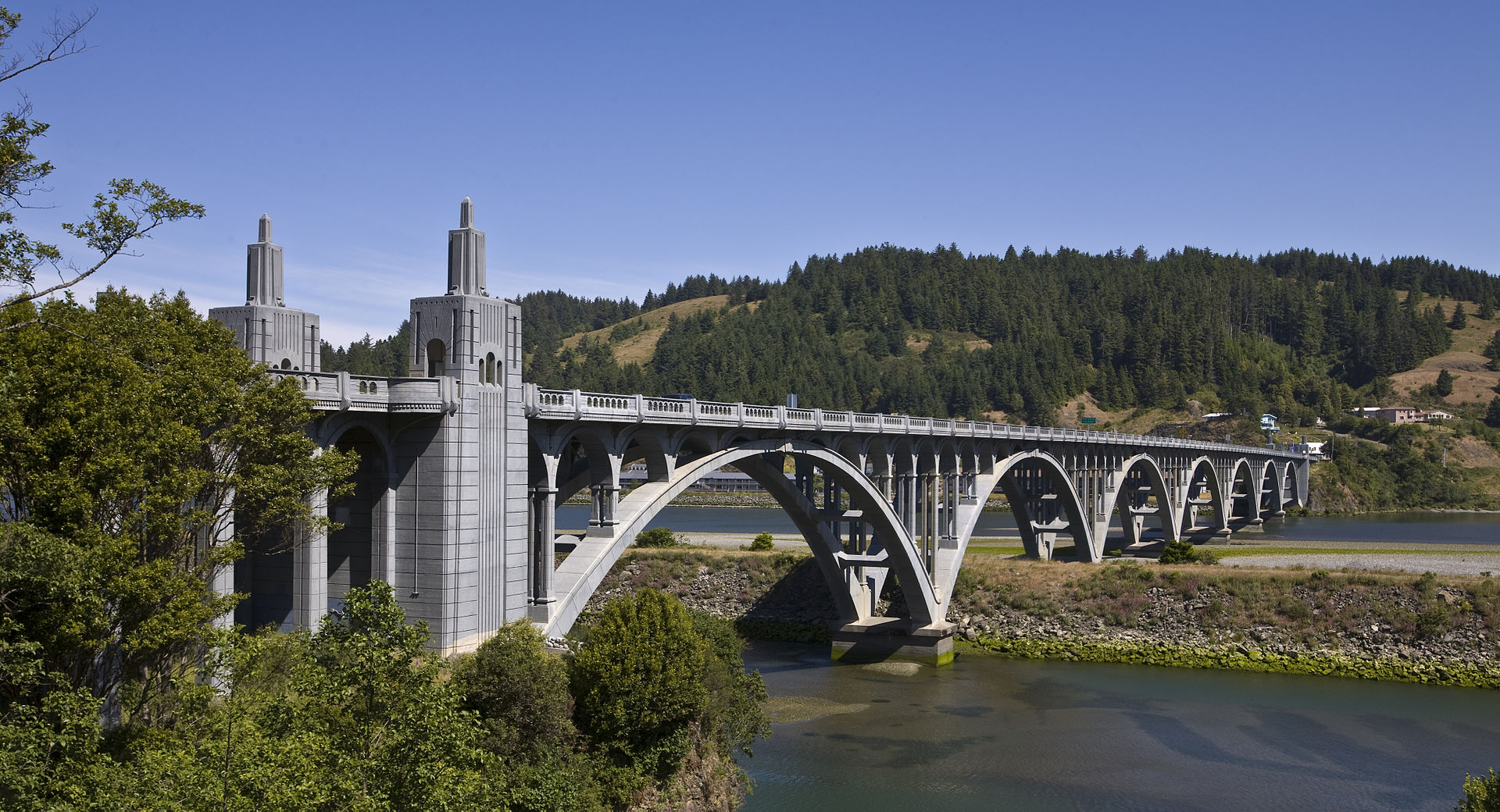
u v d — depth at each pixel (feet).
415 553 125.08
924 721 194.90
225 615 103.50
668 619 127.34
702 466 170.19
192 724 83.30
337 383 116.06
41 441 80.28
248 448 95.25
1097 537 353.10
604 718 119.85
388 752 78.18
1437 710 206.28
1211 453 493.77
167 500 83.10
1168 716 199.93
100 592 79.25
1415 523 637.30
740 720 141.69
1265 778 162.91
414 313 129.29
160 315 96.07
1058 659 254.68
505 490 131.85
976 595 278.46
